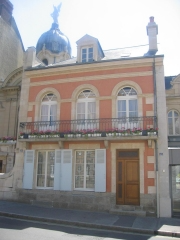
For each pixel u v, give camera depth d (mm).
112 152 11938
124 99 12719
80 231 8008
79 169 12453
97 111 12688
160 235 7996
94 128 12547
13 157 16844
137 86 12398
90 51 14500
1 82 22453
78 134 12109
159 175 11148
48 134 12578
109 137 11656
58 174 12406
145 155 11492
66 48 31625
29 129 13461
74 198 11883
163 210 10672
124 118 12023
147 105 12094
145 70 12477
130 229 8289
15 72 21391
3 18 24844
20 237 6746
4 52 24609
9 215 9781
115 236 7590
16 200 12797
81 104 13328
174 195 11062
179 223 9328
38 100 13844
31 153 13031
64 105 13352
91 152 12477
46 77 14047
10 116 20891
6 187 13109
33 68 14133
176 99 18156
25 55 15031
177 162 11164
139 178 11500
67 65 13477
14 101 21125
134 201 11406
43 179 12906
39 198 12422
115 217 10031
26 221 9109
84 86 13188
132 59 12539
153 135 11164
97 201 11570
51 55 30375
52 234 7348
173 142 16062
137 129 11523
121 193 11609
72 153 12422
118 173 11852
